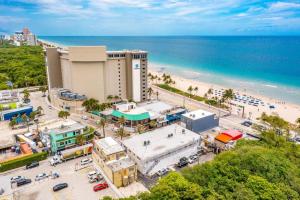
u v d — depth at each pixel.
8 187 70.19
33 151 89.69
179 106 141.75
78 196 66.44
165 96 175.00
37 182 72.62
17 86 191.88
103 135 104.00
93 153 83.50
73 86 142.25
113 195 66.88
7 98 144.75
